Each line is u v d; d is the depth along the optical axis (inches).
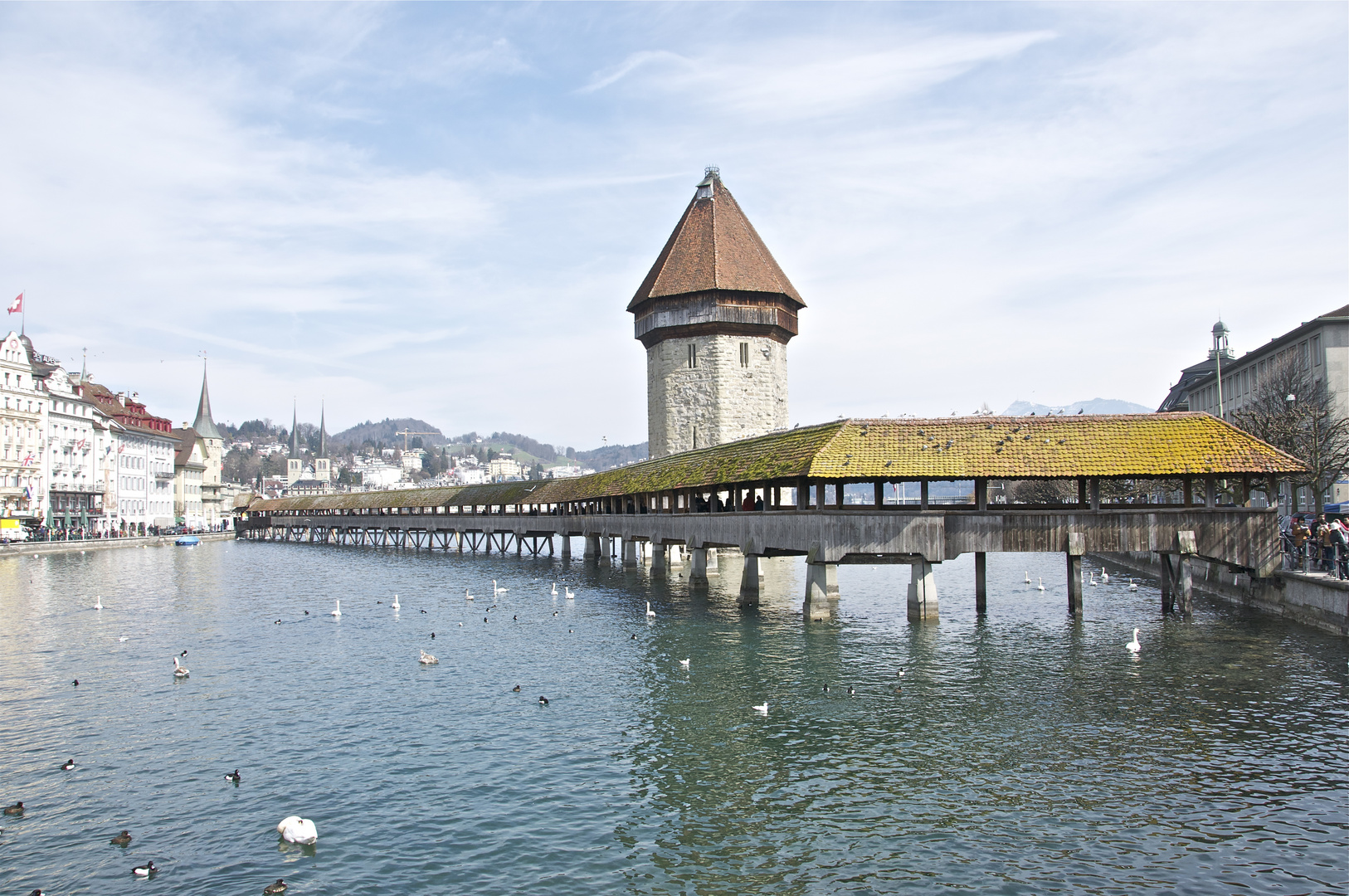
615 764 689.0
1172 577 1264.8
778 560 2559.1
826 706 831.7
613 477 2422.5
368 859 536.7
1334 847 520.1
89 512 4178.2
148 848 556.1
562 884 500.7
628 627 1305.4
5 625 1434.5
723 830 565.9
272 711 860.6
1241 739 706.2
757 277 2551.7
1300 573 1133.7
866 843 542.6
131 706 887.1
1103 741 713.6
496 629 1326.3
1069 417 1221.7
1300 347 2193.7
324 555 3452.3
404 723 812.0
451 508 3954.2
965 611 1409.9
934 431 1224.8
